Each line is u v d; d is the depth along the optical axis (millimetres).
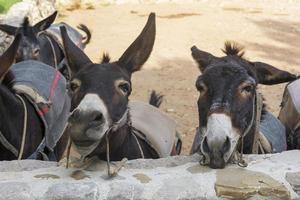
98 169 3859
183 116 9758
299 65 13156
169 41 14969
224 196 3541
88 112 3592
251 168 3822
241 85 4137
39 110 5941
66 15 17875
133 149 4840
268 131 5457
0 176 3738
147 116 5863
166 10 18750
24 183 3623
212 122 3863
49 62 9750
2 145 5332
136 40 4402
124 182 3643
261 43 15023
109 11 18594
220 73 4223
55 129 6199
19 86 5969
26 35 9289
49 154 6133
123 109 4051
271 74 4711
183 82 11664
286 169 3791
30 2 14867
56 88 6453
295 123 6141
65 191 3539
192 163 3914
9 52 4855
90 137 3602
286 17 18141
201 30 16281
